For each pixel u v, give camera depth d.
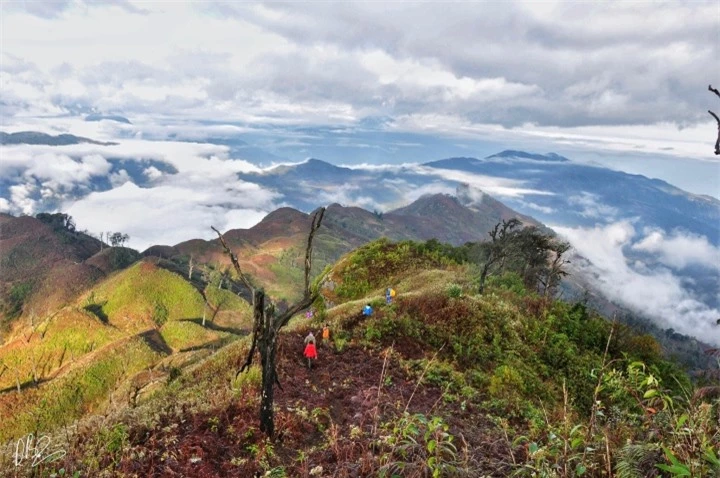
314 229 10.27
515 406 15.27
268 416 10.56
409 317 24.45
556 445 6.93
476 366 20.61
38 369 136.75
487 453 8.45
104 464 9.72
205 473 9.09
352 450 8.88
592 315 32.53
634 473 5.40
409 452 7.94
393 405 12.94
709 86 5.54
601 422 10.20
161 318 172.12
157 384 25.97
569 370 22.75
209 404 12.74
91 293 184.38
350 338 21.77
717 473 4.55
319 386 15.49
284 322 10.56
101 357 116.38
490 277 41.34
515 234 44.44
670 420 6.07
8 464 9.29
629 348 26.58
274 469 8.86
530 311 29.84
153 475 9.05
